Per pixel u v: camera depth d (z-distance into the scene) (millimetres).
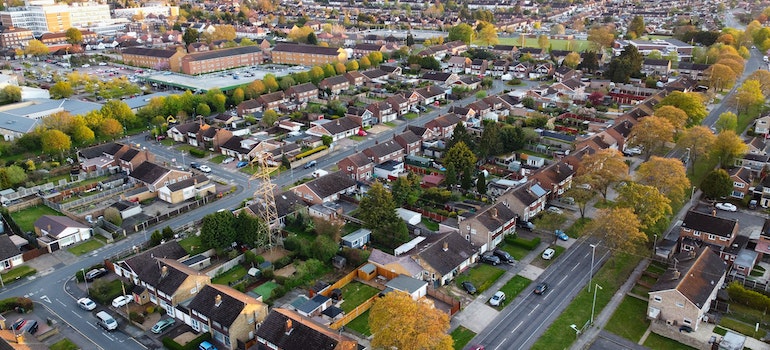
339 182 134125
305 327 78062
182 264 98625
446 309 90625
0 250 104312
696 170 148125
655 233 109062
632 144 156375
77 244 114750
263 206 117500
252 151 157500
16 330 83750
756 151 149875
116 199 135375
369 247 112500
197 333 86500
